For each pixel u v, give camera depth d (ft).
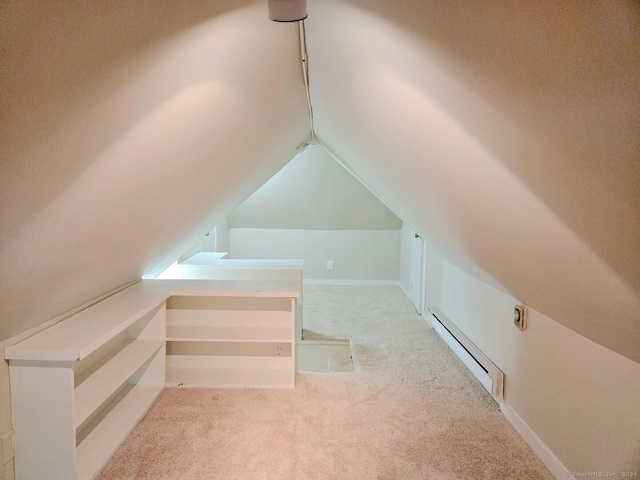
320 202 17.12
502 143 2.79
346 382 8.82
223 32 3.10
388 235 18.53
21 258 3.49
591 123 1.94
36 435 5.38
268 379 8.78
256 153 7.57
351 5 2.83
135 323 8.32
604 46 1.64
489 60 2.24
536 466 6.11
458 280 10.84
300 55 4.79
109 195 3.79
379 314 14.21
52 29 1.88
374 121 4.97
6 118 2.08
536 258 4.05
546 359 6.11
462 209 5.04
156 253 7.98
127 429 6.82
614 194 2.19
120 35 2.27
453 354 10.48
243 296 8.45
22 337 5.50
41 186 2.77
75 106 2.40
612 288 3.06
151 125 3.38
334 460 6.23
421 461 6.23
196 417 7.40
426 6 2.26
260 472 5.95
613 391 4.61
